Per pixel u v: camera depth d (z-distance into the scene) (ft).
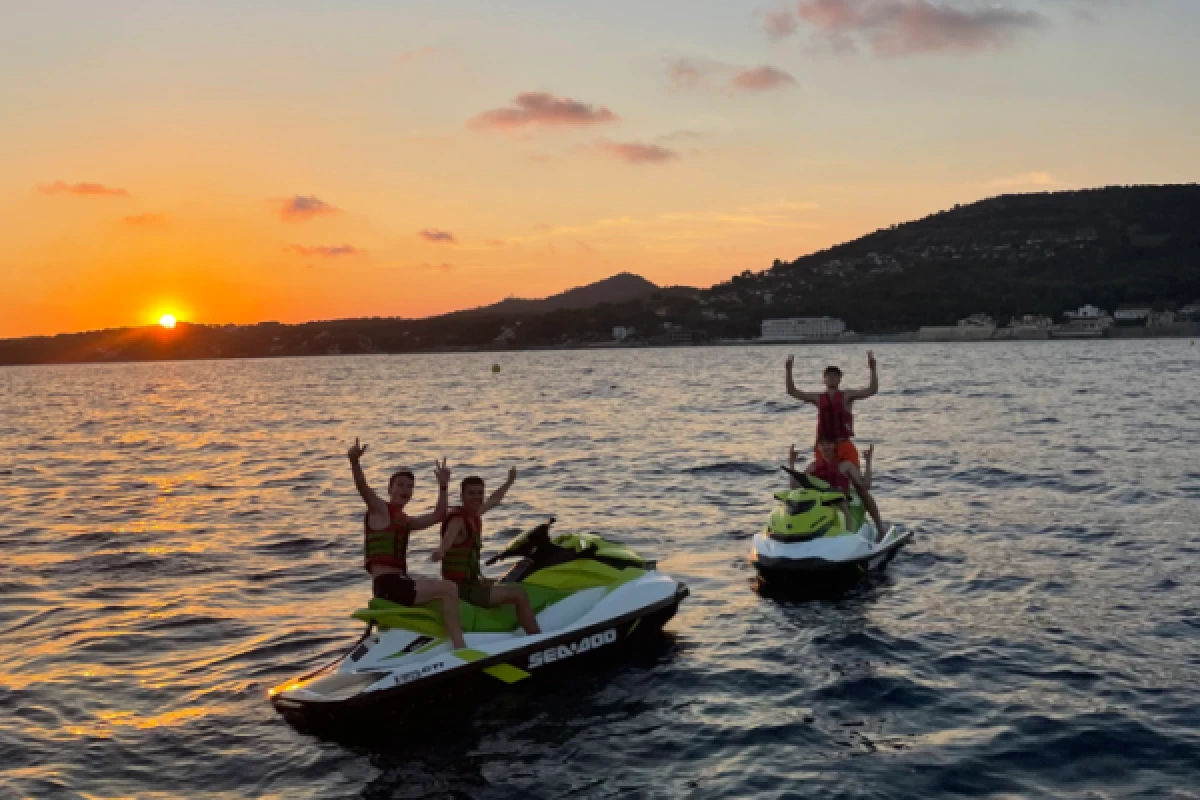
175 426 123.65
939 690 23.85
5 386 344.69
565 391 181.88
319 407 157.07
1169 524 41.98
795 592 33.30
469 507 25.46
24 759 21.15
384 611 23.91
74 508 54.95
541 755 20.94
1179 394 126.11
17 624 31.30
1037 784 18.94
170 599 34.14
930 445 73.00
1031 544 39.11
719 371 285.84
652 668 26.08
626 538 42.65
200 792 19.61
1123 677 24.29
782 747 20.93
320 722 22.65
